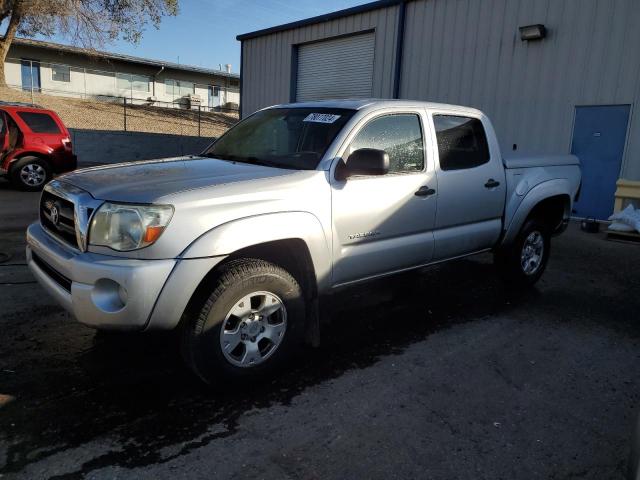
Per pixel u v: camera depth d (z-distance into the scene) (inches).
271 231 123.5
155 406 118.7
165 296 109.8
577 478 99.2
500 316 185.9
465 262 259.4
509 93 443.5
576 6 395.5
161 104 1536.7
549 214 230.8
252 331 126.0
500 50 445.7
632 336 171.0
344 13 571.2
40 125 458.0
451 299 203.5
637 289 224.1
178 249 111.1
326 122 153.2
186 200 114.0
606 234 342.0
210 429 110.6
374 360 147.0
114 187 119.0
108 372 133.2
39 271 131.2
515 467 101.8
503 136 451.8
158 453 101.9
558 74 411.2
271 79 692.7
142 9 952.3
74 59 1355.8
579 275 244.5
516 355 153.6
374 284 219.6
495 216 195.0
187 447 104.1
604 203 397.1
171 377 131.9
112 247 111.5
